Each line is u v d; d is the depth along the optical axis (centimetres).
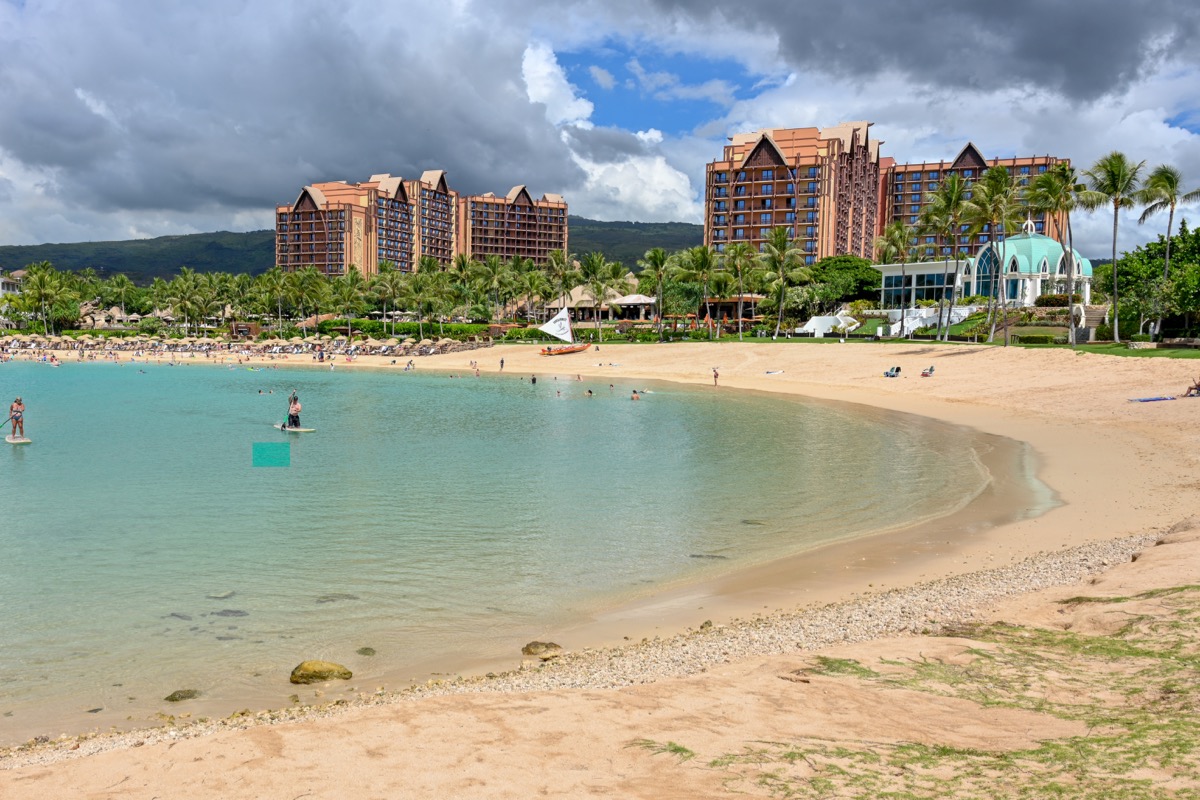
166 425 5397
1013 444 4012
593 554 2192
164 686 1345
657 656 1363
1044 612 1445
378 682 1349
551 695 1093
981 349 7938
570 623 1650
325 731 965
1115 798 745
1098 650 1212
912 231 11388
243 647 1529
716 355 10300
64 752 1062
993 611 1477
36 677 1384
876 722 974
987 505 2670
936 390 6638
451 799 779
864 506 2758
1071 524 2319
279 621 1675
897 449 4069
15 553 2219
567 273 15550
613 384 8806
